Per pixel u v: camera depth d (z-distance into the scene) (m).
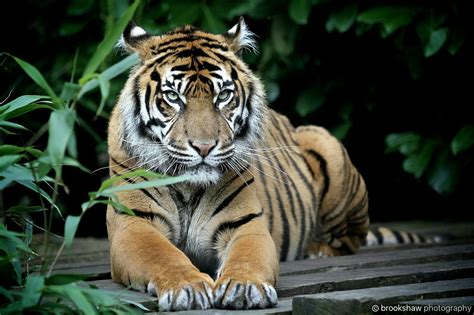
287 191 10.38
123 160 8.87
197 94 8.38
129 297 7.43
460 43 13.12
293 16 13.34
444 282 8.02
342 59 14.80
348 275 8.53
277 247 10.05
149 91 8.62
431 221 17.11
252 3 13.85
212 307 7.17
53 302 6.80
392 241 13.25
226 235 8.82
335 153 11.27
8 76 14.95
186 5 14.03
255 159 9.62
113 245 8.39
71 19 14.52
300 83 14.95
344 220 11.51
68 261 10.38
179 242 8.98
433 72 14.74
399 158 15.89
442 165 13.95
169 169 8.58
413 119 15.27
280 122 11.12
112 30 6.48
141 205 8.64
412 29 13.67
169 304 7.06
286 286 7.90
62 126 6.32
